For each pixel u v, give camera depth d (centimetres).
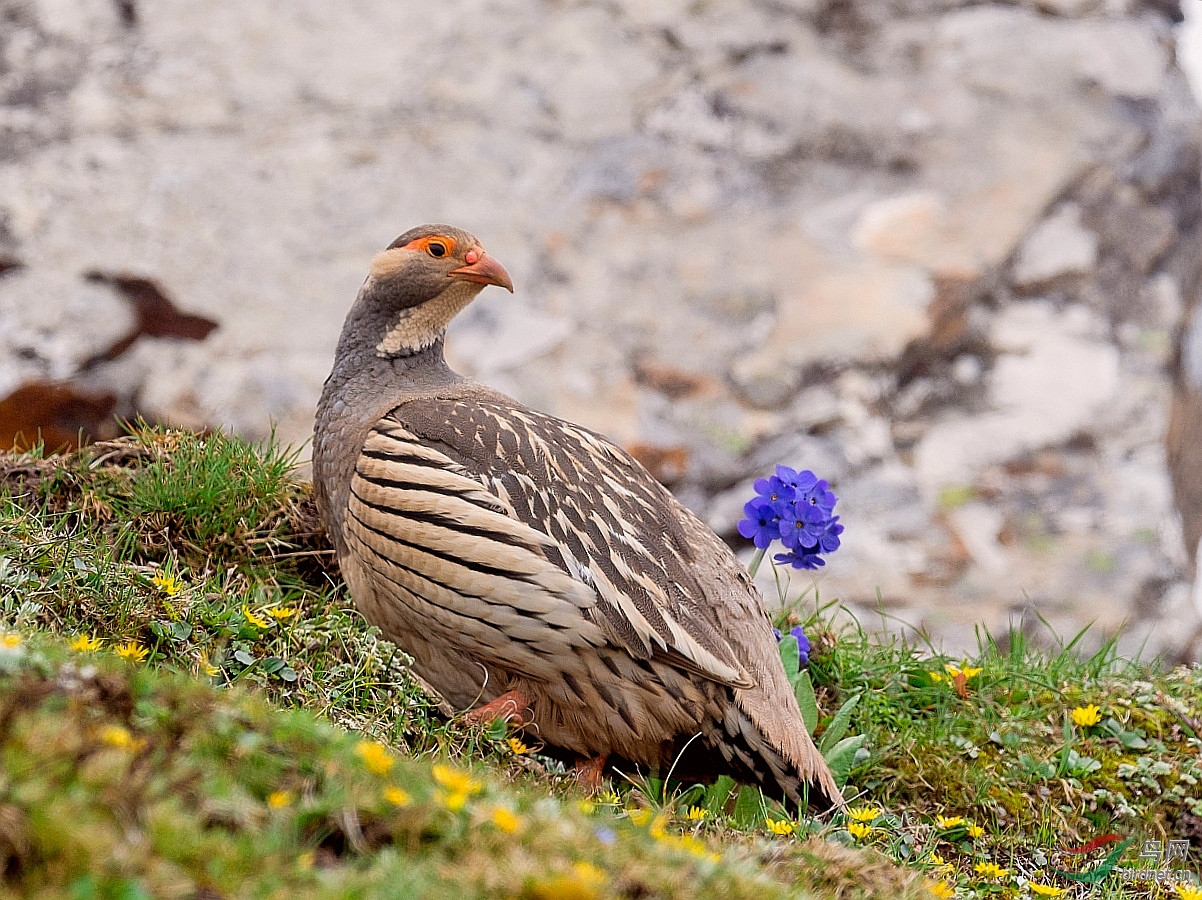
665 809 575
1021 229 1492
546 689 684
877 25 1641
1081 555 1326
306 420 1277
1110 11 1662
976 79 1597
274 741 417
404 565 677
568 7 1619
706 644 664
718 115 1545
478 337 1362
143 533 800
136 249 1369
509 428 697
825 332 1405
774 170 1523
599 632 655
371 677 708
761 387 1373
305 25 1576
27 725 362
